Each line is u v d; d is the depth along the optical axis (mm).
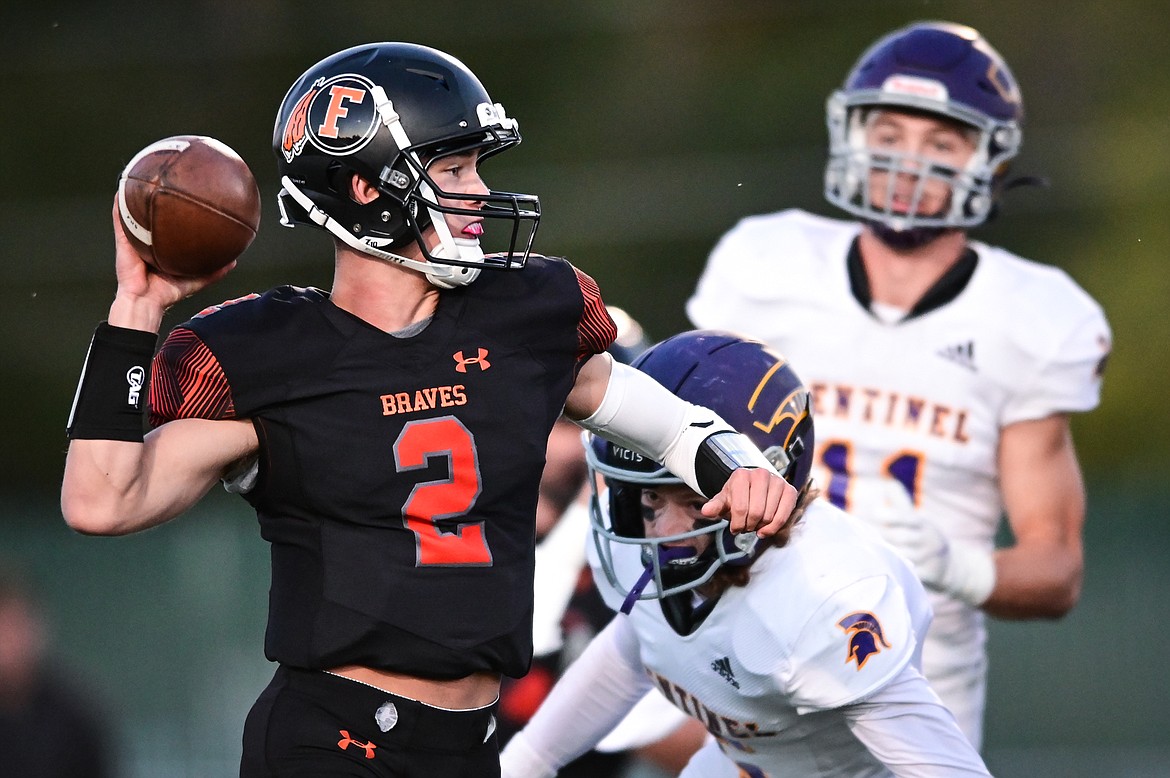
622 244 58375
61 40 69562
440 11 68000
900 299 17297
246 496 11062
